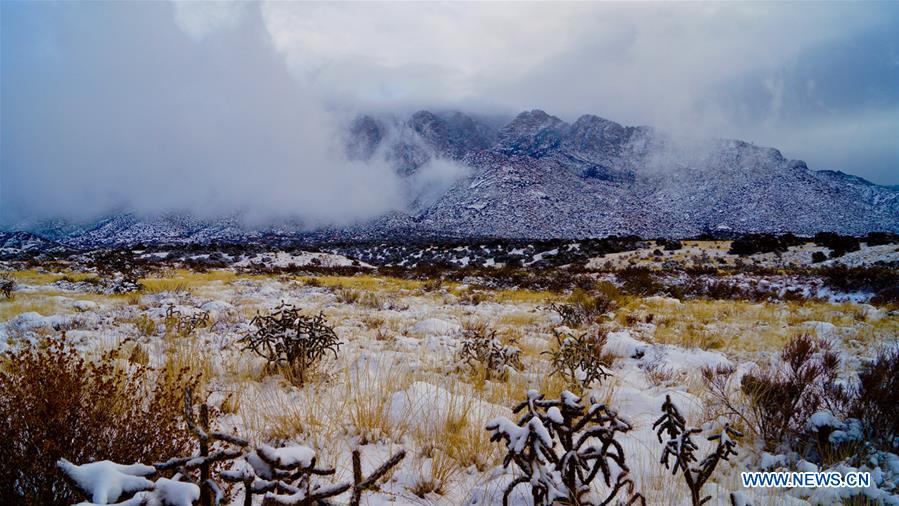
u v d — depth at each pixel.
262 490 1.56
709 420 4.71
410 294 20.89
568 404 2.27
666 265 39.12
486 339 6.80
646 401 5.28
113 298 15.48
